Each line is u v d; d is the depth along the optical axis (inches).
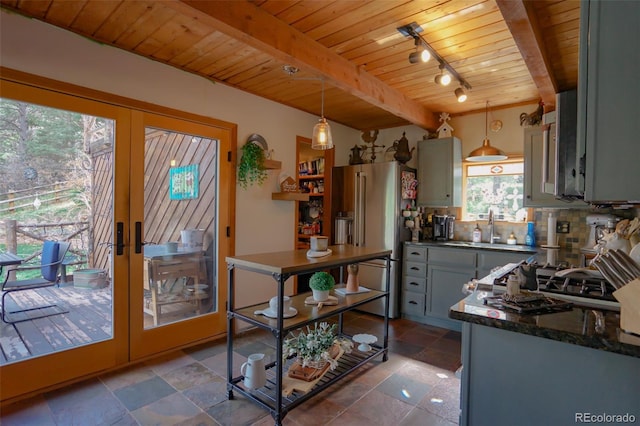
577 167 43.3
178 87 116.0
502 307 49.6
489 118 158.1
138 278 108.4
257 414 82.4
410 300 155.2
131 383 95.3
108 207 102.8
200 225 124.8
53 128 93.1
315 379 87.9
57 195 94.5
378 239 161.2
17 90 85.3
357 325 147.7
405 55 105.3
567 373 42.2
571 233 136.0
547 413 43.4
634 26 40.0
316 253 95.3
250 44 83.2
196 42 99.4
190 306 122.5
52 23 89.6
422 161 164.4
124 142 104.5
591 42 41.9
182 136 119.3
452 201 155.2
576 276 66.9
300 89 135.7
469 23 86.3
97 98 98.3
